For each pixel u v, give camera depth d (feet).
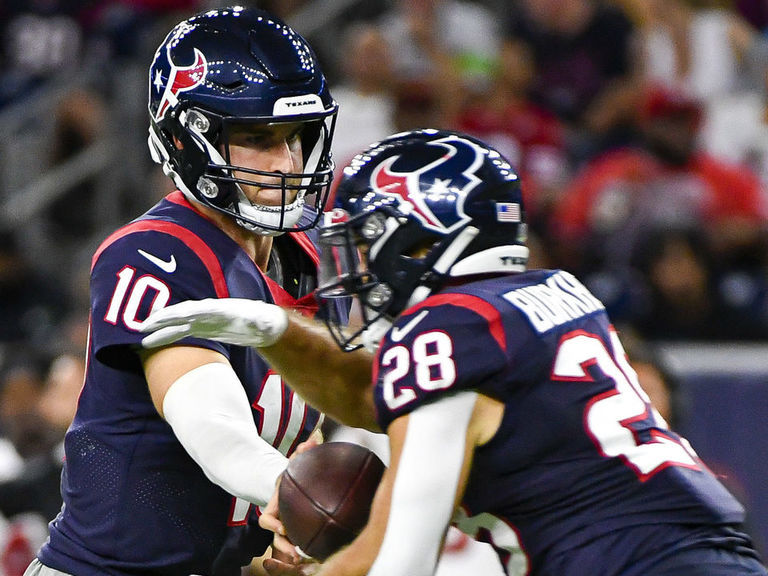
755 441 66.59
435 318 27.55
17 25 102.37
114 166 89.15
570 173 85.71
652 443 28.12
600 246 74.79
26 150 92.53
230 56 32.91
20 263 83.61
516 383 27.35
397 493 26.73
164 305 31.60
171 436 32.63
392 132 83.97
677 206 77.00
